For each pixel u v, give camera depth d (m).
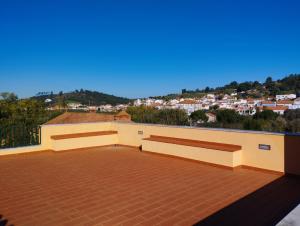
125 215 3.95
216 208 4.21
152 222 3.72
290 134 5.92
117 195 4.81
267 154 6.31
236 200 4.56
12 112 26.16
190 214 3.99
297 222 1.73
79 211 4.11
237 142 6.91
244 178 5.90
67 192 4.98
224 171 6.49
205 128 7.67
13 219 3.82
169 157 8.11
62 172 6.45
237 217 3.87
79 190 5.10
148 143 8.79
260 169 6.45
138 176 6.08
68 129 9.71
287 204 4.37
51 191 5.05
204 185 5.40
